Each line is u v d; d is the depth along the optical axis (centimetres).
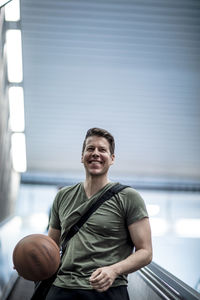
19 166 1382
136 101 1088
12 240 770
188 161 1380
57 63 943
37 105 1105
